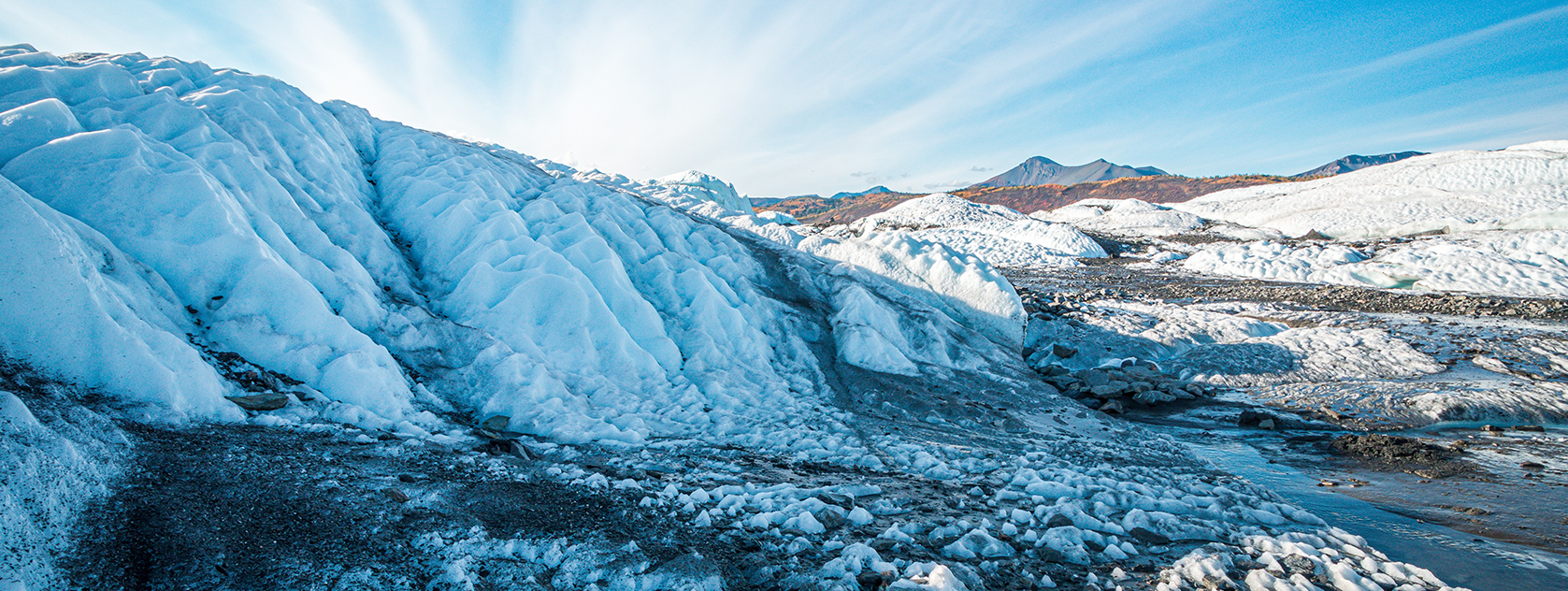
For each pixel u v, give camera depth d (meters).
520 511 4.87
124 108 11.46
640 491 5.59
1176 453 9.45
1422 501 6.94
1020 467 7.88
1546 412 11.13
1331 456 9.24
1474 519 6.28
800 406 10.51
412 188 14.39
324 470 5.15
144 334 6.34
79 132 9.99
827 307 15.44
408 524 4.40
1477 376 13.84
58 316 5.95
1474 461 8.68
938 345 14.23
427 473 5.48
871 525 5.36
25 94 10.68
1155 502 6.19
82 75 12.02
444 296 11.45
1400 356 15.05
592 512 5.02
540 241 13.16
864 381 12.14
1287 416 11.77
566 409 8.66
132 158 9.05
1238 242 51.03
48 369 5.64
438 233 12.98
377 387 7.69
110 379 5.84
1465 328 17.80
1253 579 4.38
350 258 10.32
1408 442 9.30
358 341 8.34
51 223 6.63
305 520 4.20
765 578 4.18
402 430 7.07
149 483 4.32
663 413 9.44
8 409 4.14
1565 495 7.14
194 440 5.35
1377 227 46.84
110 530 3.64
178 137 10.83
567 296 10.97
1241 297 25.45
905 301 15.90
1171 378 14.73
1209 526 5.61
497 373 9.14
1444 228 43.84
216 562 3.55
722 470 6.91
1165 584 4.35
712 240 16.56
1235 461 9.05
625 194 18.05
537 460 6.71
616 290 12.15
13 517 3.32
